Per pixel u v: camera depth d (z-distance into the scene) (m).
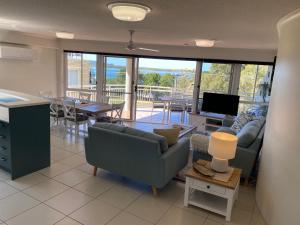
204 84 6.73
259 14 2.46
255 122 4.31
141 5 2.45
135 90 7.26
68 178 3.50
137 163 3.11
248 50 6.04
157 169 3.00
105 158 3.38
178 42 5.66
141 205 2.95
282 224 2.31
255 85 6.30
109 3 2.45
